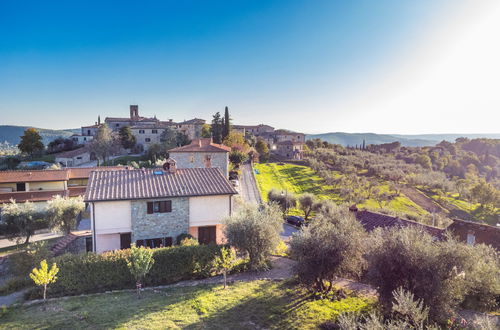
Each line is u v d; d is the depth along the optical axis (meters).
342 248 16.72
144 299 17.33
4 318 15.06
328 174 93.81
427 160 143.12
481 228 28.17
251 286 19.09
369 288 19.41
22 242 33.09
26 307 16.58
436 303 13.22
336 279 21.09
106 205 25.84
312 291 18.09
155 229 26.94
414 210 74.94
